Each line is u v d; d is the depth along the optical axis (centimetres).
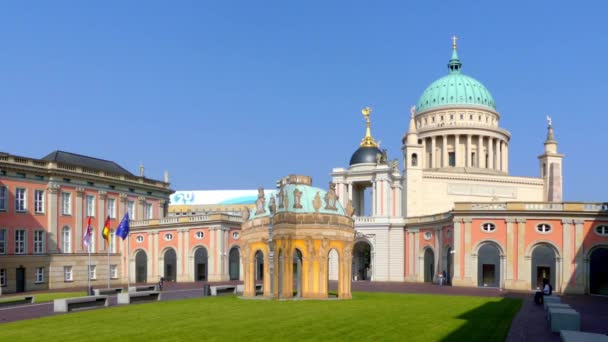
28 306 4994
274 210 5447
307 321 3497
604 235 7275
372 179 10962
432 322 3481
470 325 3359
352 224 5731
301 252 5412
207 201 18438
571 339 2209
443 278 8631
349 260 5584
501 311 4222
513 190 12244
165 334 2978
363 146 11744
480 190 12000
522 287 7450
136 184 10431
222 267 9500
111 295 6300
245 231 5891
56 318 3769
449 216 8562
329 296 5750
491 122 13912
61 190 8919
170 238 9950
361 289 7462
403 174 11862
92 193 9506
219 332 3038
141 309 4375
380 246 10144
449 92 13975
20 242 8244
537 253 7581
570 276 7325
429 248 9562
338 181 11225
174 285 8650
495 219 7750
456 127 13412
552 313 3191
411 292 6744
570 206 7425
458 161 13425
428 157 13838
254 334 2966
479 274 7912
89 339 2831
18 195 8288
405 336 2912
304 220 5391
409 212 11538
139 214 10556
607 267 7238
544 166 12469
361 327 3228
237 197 18338
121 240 10188
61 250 8850
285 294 5312
